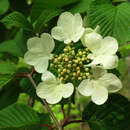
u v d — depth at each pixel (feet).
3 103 1.70
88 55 0.97
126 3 1.08
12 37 1.86
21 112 1.14
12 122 1.11
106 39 0.95
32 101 1.39
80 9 1.10
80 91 0.94
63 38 1.02
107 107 1.10
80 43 1.07
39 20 1.13
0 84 1.11
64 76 1.04
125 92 2.75
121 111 1.09
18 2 1.59
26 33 1.28
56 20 1.18
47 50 1.03
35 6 1.14
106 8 1.06
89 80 0.95
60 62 1.02
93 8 1.06
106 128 1.09
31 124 1.11
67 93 0.96
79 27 1.00
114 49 0.95
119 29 1.01
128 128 1.07
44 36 1.01
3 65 1.36
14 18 1.13
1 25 1.83
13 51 1.35
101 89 0.95
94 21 1.04
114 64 0.92
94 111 1.11
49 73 0.99
